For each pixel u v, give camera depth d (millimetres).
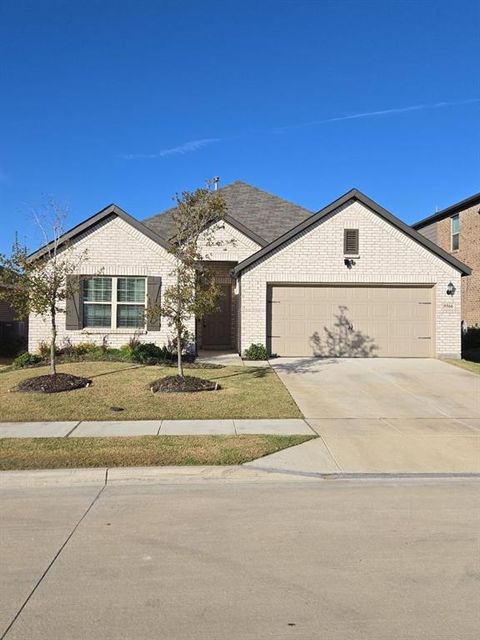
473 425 10023
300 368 15539
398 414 10812
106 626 3707
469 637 3570
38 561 4762
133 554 4906
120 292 17672
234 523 5684
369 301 17656
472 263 25766
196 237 12648
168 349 17406
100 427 9602
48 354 17062
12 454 7914
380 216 17578
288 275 17422
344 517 5863
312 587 4262
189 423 9922
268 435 9070
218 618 3805
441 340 17531
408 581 4363
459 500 6453
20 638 3570
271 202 23203
